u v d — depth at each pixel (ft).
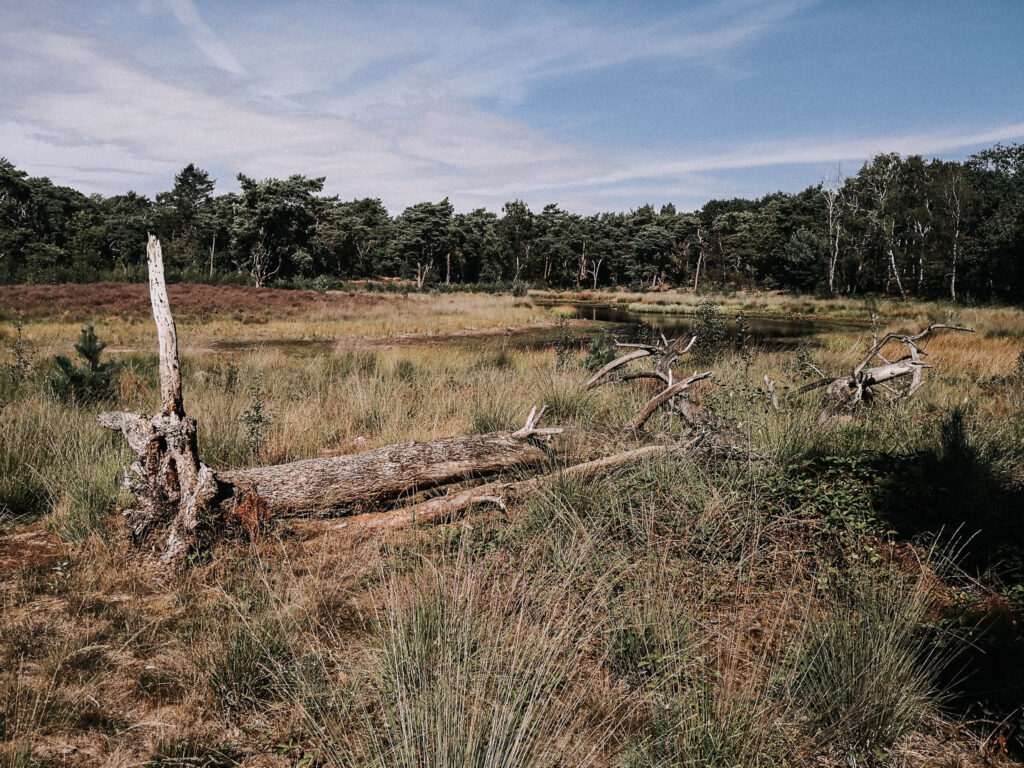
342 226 293.43
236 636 10.11
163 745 8.17
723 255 286.87
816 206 252.62
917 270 174.29
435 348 61.36
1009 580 11.87
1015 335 70.54
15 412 22.20
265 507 14.23
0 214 227.20
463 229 307.37
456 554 13.06
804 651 9.66
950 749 8.25
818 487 14.99
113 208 281.74
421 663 8.94
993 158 200.13
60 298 97.40
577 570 11.75
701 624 10.54
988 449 17.89
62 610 11.30
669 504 14.28
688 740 7.79
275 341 73.20
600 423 24.03
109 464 17.56
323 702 8.91
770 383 27.40
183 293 115.24
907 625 9.84
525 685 8.20
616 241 320.50
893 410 23.85
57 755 7.97
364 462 15.52
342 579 12.54
